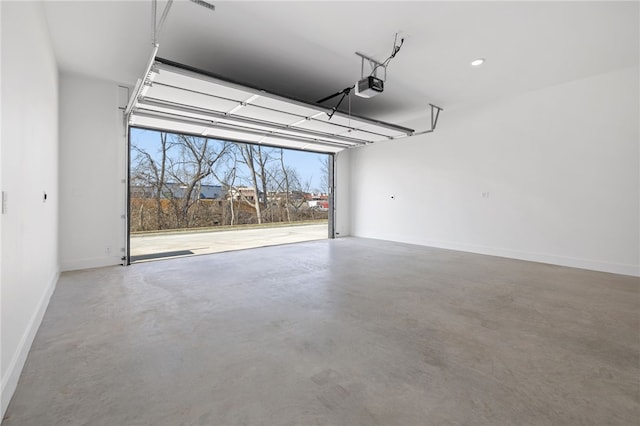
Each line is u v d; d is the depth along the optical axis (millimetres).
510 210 5730
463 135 6387
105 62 4152
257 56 4031
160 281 4031
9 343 1766
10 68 1877
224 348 2246
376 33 3502
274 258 5637
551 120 5207
